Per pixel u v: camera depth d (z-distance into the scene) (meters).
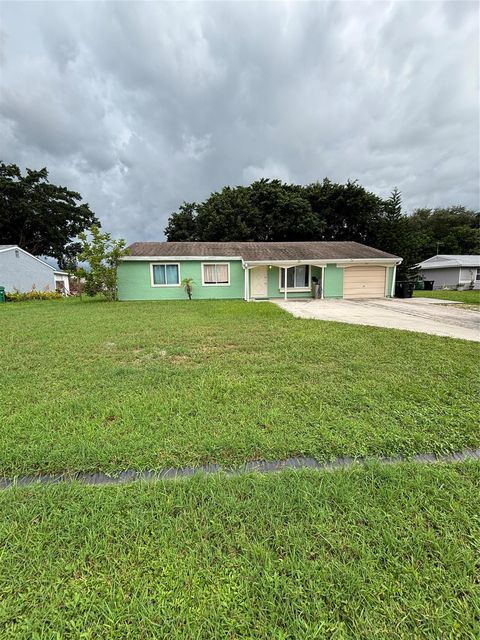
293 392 3.55
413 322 8.79
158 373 4.27
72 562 1.52
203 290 16.36
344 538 1.63
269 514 1.79
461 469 2.21
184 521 1.75
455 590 1.38
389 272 16.73
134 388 3.76
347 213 29.03
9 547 1.59
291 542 1.61
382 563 1.50
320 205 29.61
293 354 5.22
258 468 2.27
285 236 28.95
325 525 1.72
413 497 1.93
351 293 16.66
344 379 3.99
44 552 1.57
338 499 1.91
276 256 16.25
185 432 2.69
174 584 1.41
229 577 1.44
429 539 1.62
